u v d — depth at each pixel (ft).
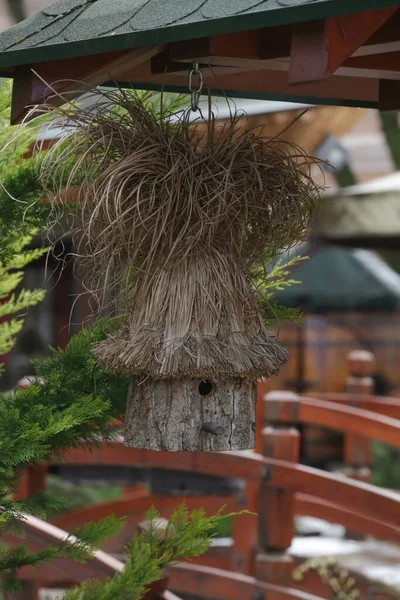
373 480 36.81
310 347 42.96
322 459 41.47
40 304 38.63
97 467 18.81
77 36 8.45
